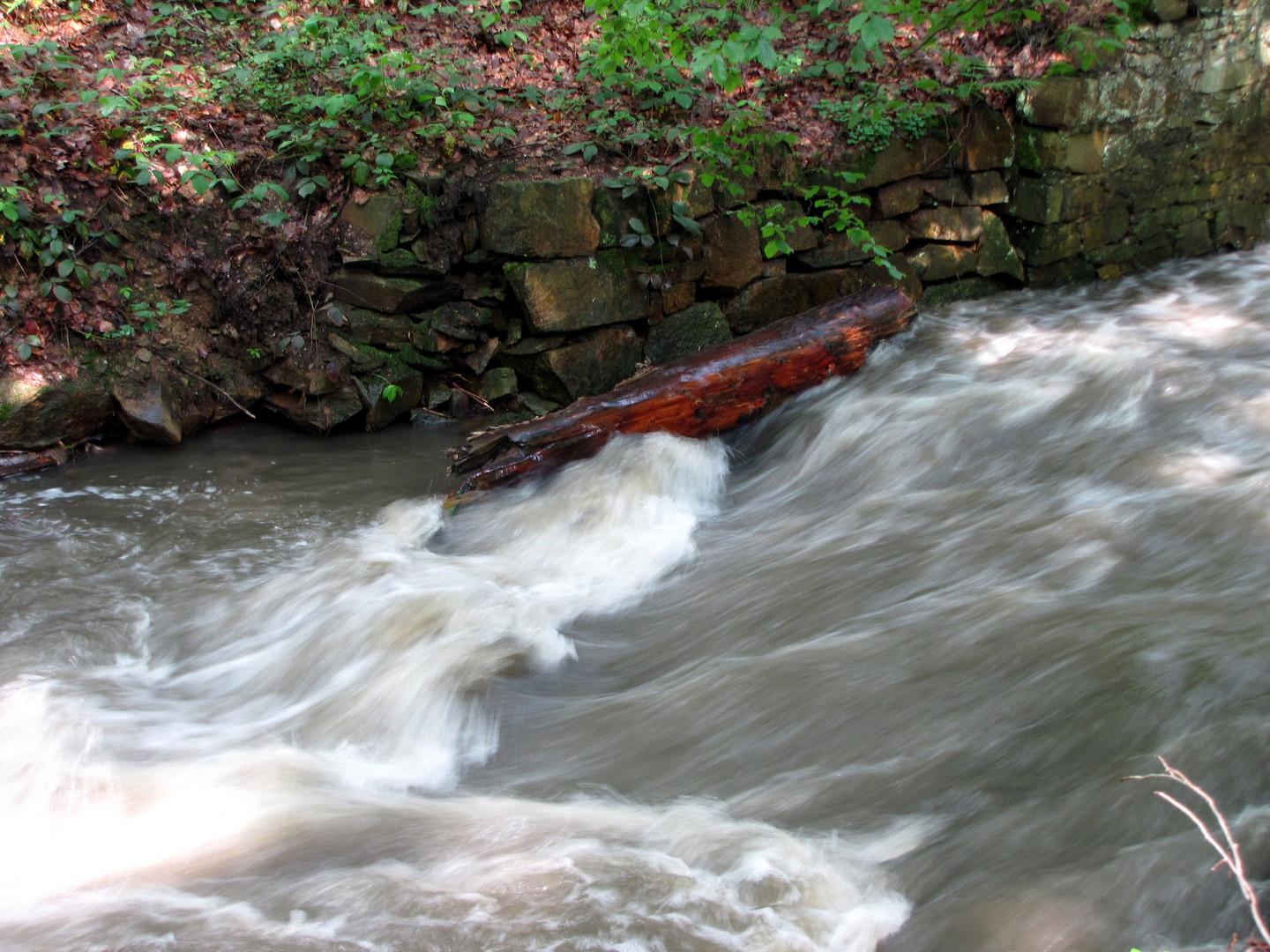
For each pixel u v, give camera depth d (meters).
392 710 3.47
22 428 5.46
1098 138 7.59
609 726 3.31
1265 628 2.95
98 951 2.35
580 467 5.15
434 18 7.18
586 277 6.03
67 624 4.02
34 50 5.87
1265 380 5.25
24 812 2.96
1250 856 2.20
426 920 2.36
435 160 6.04
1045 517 4.19
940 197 7.31
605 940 2.27
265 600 4.20
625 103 6.72
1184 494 4.10
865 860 2.49
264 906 2.47
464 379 6.37
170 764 3.18
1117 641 3.03
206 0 6.91
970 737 2.84
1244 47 8.21
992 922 2.21
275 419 6.27
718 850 2.57
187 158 5.66
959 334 6.79
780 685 3.27
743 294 6.72
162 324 5.92
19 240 5.52
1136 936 2.11
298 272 6.02
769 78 7.15
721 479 5.46
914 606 3.64
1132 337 6.52
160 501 5.17
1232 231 8.81
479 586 4.20
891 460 5.20
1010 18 7.08
